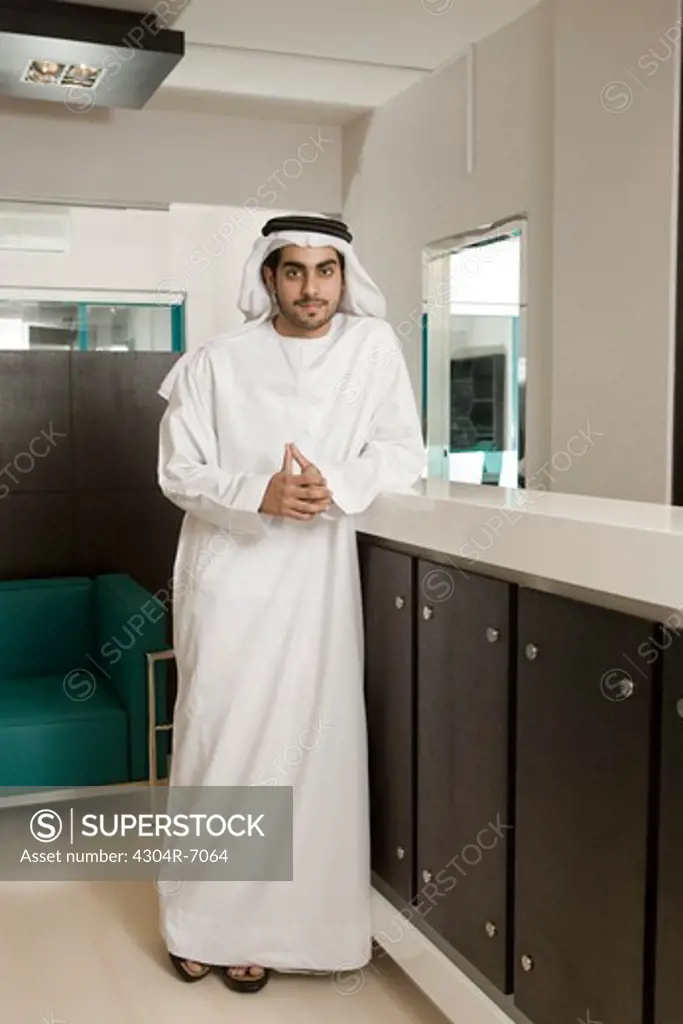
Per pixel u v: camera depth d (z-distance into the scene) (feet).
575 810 5.93
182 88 14.32
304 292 8.17
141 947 9.20
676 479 9.73
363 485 7.97
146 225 18.67
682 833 5.13
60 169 14.85
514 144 12.10
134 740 11.65
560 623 5.99
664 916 5.27
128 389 14.76
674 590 5.01
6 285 18.11
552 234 11.36
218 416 8.45
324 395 8.36
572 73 10.69
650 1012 5.45
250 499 7.81
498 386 13.24
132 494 14.92
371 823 8.57
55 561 14.69
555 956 6.18
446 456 14.70
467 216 13.14
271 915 8.24
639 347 10.00
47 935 9.43
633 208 9.96
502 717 6.63
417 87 14.16
